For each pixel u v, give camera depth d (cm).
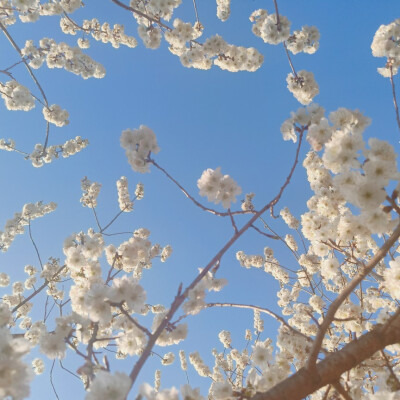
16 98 682
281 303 640
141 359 210
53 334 270
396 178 218
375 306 438
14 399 165
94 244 384
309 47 546
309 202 433
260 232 270
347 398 234
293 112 286
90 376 209
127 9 411
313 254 546
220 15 715
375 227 254
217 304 273
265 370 304
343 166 225
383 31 395
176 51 688
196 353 686
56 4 708
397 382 251
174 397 188
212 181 290
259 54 625
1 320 354
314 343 231
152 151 288
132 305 246
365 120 271
